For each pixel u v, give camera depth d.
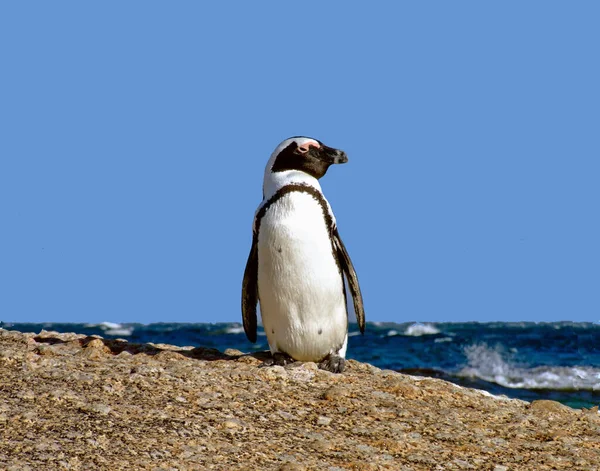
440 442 22.33
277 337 27.89
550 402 27.03
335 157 27.67
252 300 29.38
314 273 26.72
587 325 101.94
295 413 23.53
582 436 23.98
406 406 25.19
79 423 21.09
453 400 26.55
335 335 28.00
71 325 121.94
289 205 26.75
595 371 60.12
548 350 74.31
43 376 25.08
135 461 18.86
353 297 29.20
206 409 23.00
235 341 94.00
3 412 21.55
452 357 71.00
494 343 79.56
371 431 22.48
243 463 19.41
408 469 20.00
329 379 26.67
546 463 21.19
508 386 54.81
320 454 20.50
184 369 26.48
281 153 27.61
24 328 117.94
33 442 19.58
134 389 24.30
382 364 67.50
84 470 18.16
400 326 109.38
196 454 19.69
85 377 24.94
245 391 24.89
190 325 119.38
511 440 23.02
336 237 28.36
